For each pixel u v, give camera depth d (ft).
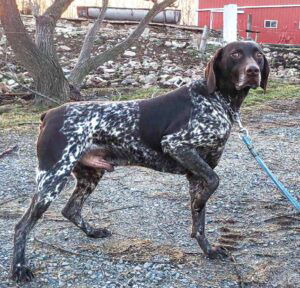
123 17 26.78
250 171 9.15
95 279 5.30
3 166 9.53
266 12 31.01
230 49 5.34
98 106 5.51
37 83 14.74
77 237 6.28
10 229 6.54
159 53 21.27
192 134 5.32
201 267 5.53
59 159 5.28
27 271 5.27
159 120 5.41
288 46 24.95
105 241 6.17
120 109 5.49
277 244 6.10
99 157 5.58
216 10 32.14
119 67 19.24
